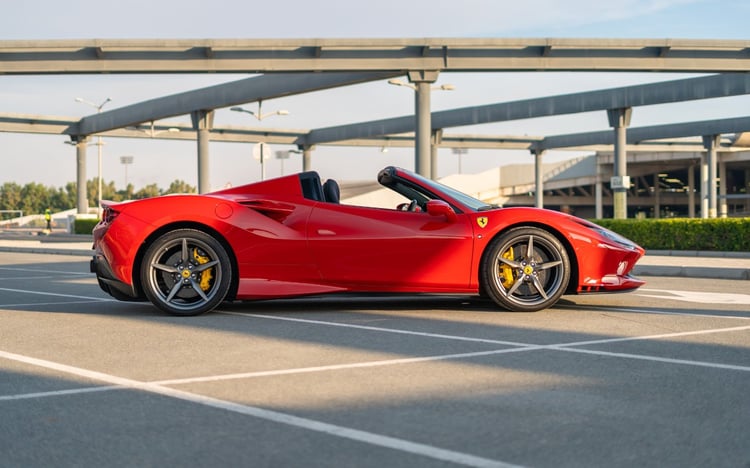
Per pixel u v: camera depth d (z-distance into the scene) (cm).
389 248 558
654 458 228
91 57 2041
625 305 620
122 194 13825
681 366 364
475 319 530
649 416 275
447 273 564
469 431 256
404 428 260
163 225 553
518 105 3334
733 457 229
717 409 285
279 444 243
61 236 3603
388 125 3866
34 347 422
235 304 627
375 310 583
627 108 2927
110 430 260
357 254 559
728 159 5247
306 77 2570
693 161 6269
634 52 2122
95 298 700
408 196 598
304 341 438
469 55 2119
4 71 2008
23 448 241
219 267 554
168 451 237
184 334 466
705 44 2103
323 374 346
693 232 1672
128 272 553
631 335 459
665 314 559
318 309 591
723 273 1022
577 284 571
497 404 292
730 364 369
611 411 281
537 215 566
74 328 494
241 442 245
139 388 321
